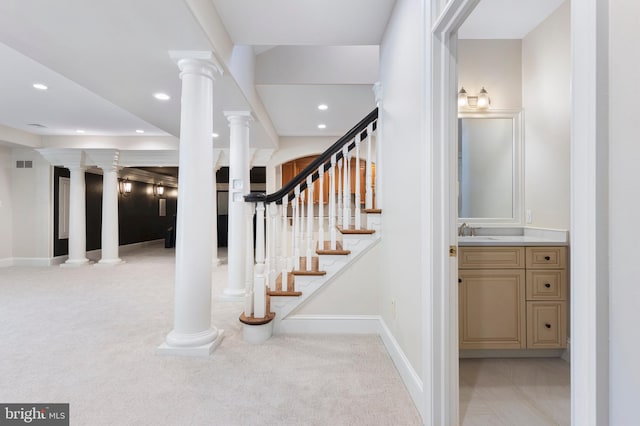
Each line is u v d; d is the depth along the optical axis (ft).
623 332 1.95
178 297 7.47
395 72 7.20
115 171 20.76
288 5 7.22
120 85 9.44
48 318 10.05
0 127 17.21
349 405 5.45
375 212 8.78
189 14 6.11
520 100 9.31
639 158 1.87
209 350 7.29
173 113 12.18
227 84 9.34
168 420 5.01
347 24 7.98
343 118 15.88
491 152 9.42
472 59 9.36
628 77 1.93
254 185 30.91
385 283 8.08
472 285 7.47
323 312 8.86
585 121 2.12
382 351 7.60
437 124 4.92
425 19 5.10
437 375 4.85
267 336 8.30
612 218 2.01
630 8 1.92
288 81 11.98
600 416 2.04
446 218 4.91
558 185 7.98
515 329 7.46
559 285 7.47
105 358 7.16
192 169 7.47
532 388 6.28
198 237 7.51
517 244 7.47
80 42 7.11
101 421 4.97
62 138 19.77
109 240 20.66
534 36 8.80
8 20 6.28
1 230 19.77
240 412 5.23
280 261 10.27
